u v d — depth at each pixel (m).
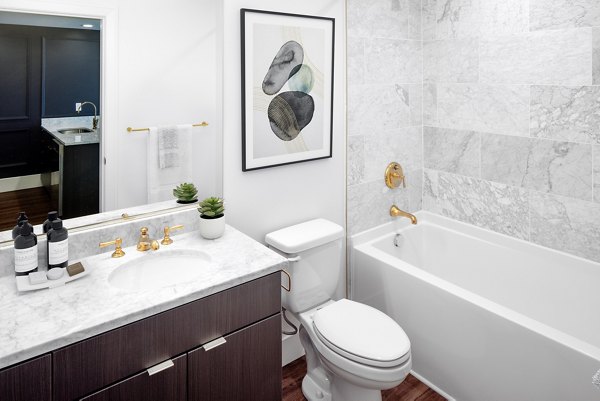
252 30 2.01
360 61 2.52
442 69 2.78
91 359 1.25
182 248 1.77
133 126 1.78
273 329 1.69
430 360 2.24
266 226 2.26
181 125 1.89
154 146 1.84
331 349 1.84
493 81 2.52
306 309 2.19
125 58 1.72
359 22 2.48
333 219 2.57
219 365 1.55
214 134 1.99
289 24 2.14
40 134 1.59
